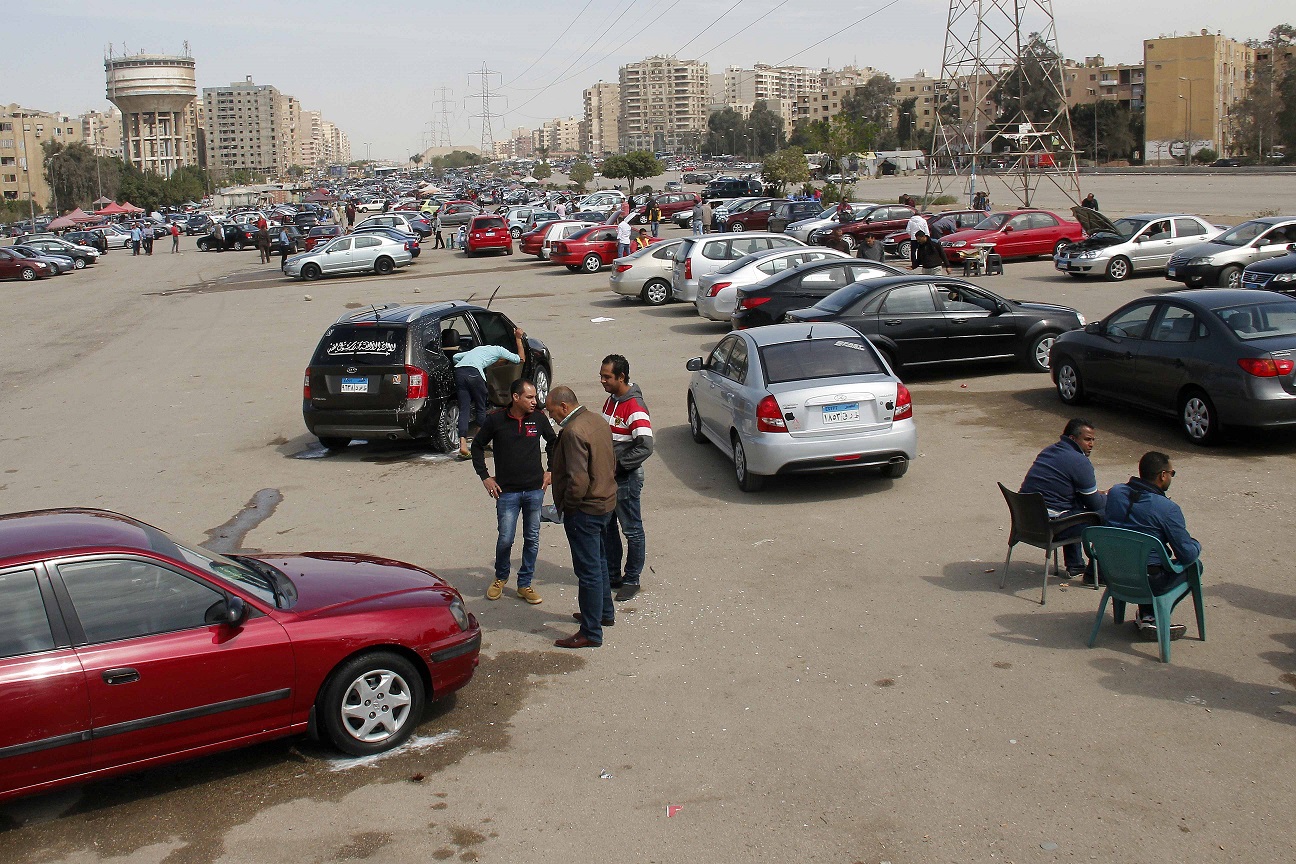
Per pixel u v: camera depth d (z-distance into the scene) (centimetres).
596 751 542
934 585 760
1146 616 654
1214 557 780
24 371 2053
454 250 5000
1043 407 1330
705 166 16975
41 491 1145
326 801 499
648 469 1135
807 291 1788
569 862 442
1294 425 1038
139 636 491
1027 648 645
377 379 1201
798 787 497
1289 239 2236
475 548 900
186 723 496
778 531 902
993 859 433
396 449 1300
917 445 1068
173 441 1383
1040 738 533
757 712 579
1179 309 1143
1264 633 647
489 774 521
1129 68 14950
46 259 4550
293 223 6631
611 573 781
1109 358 1230
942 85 4597
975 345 1523
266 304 3050
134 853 460
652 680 629
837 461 968
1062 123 10200
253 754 551
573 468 669
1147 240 2506
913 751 526
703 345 1969
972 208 4288
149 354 2198
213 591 517
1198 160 11188
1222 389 1059
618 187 10638
